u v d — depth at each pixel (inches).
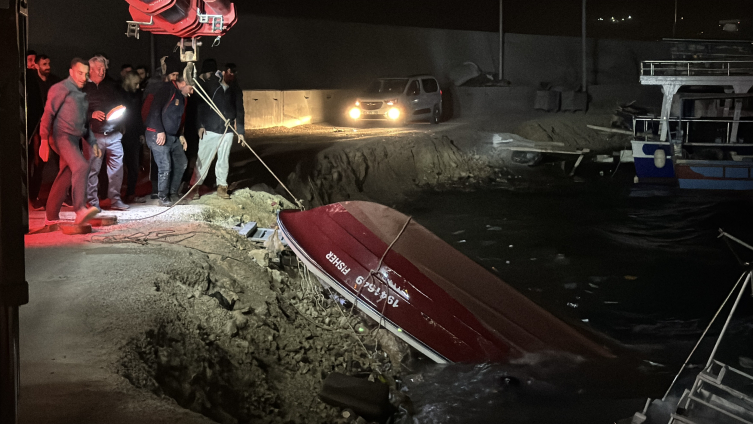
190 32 237.1
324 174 673.6
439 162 822.5
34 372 176.7
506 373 285.6
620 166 891.4
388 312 306.3
